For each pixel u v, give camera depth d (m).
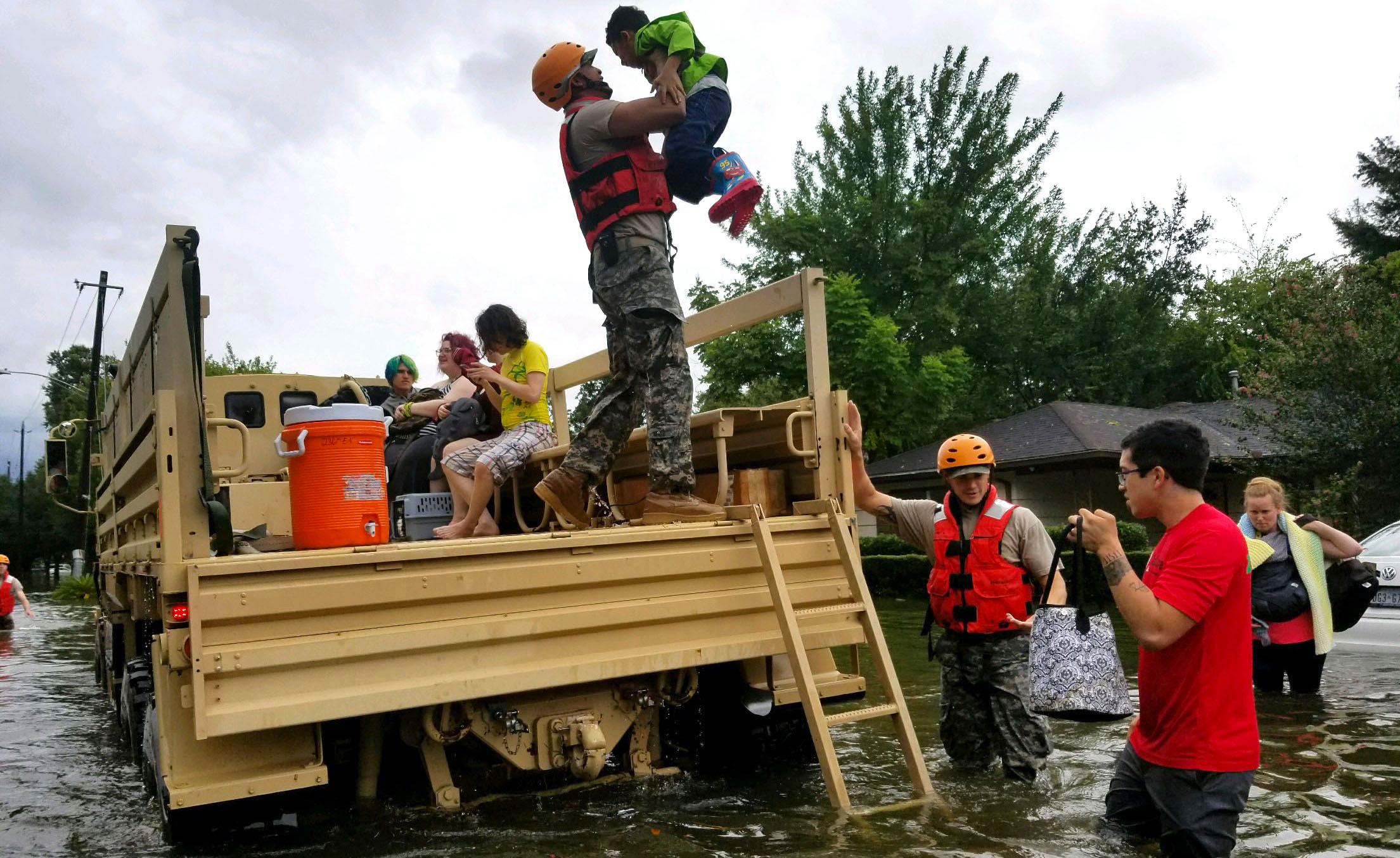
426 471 5.67
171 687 3.40
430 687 3.45
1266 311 34.22
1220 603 3.17
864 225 30.31
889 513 4.90
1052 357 34.91
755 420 4.84
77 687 9.26
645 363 4.36
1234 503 22.05
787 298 4.83
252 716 3.18
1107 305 35.78
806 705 3.99
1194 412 24.77
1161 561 3.29
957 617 4.53
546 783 4.17
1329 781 4.37
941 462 4.55
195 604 3.16
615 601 3.86
